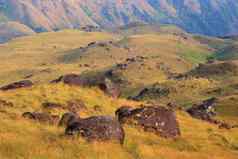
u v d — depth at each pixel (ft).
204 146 117.39
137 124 120.06
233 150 123.85
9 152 65.51
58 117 118.42
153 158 83.41
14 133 82.74
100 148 77.51
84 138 82.84
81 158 68.90
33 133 86.94
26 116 115.03
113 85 196.75
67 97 154.20
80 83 190.70
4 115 112.47
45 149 70.38
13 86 184.96
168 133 120.16
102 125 85.97
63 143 76.59
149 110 122.72
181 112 200.03
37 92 151.23
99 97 172.76
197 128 156.25
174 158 89.86
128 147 86.33
